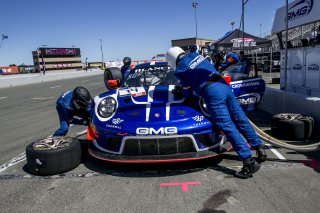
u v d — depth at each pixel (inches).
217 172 135.2
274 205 103.3
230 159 150.8
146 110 145.6
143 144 135.3
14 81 1027.9
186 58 139.2
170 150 135.4
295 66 306.7
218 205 105.3
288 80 323.9
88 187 125.4
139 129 134.5
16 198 118.6
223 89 133.4
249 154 127.6
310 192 112.0
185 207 105.0
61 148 140.6
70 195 118.7
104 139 143.9
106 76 285.4
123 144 136.9
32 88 831.1
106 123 143.9
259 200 107.4
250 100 221.8
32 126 275.1
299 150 148.8
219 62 247.4
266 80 582.9
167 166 144.5
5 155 181.8
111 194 117.9
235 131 129.6
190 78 136.3
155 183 126.4
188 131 133.5
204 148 138.1
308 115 197.6
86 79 1193.4
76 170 145.6
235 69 300.0
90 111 161.9
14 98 566.9
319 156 151.8
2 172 149.7
